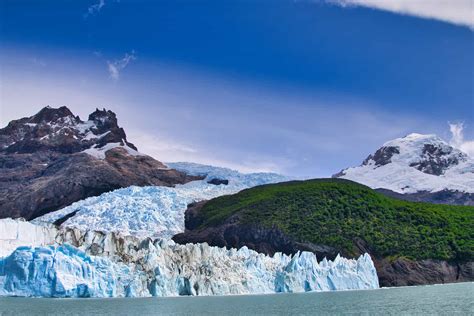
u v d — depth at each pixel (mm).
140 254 186125
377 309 154250
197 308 154375
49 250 167750
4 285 165250
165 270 181125
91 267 170375
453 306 159500
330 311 150500
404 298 179500
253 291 192250
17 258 165625
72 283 166250
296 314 144750
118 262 180125
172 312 146125
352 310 152375
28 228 180875
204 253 195250
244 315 141875
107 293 170625
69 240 190000
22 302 158625
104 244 186875
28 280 164750
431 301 171500
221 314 143250
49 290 164625
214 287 184125
